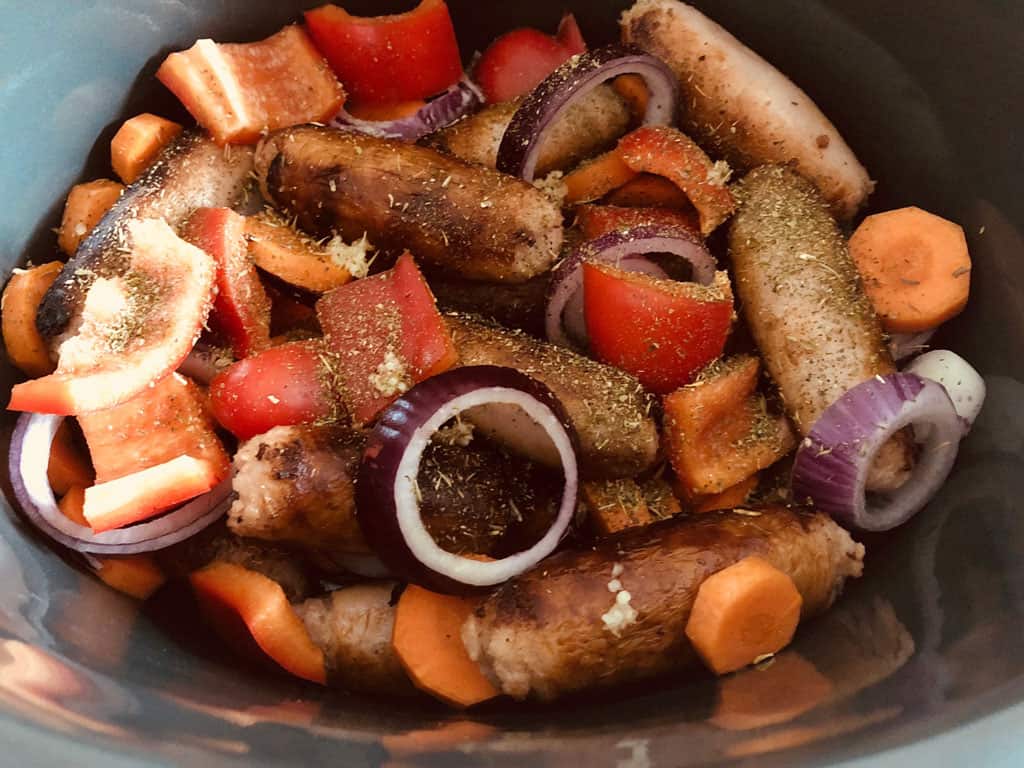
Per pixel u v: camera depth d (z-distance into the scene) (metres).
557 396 0.30
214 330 0.32
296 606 0.29
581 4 0.37
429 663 0.27
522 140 0.34
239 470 0.28
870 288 0.33
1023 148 0.29
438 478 0.29
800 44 0.34
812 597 0.27
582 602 0.25
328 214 0.32
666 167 0.34
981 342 0.31
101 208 0.33
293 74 0.35
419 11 0.35
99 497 0.28
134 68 0.33
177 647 0.27
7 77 0.30
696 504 0.32
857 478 0.29
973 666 0.22
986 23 0.29
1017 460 0.28
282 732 0.22
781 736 0.21
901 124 0.33
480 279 0.32
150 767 0.19
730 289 0.31
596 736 0.23
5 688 0.20
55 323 0.30
